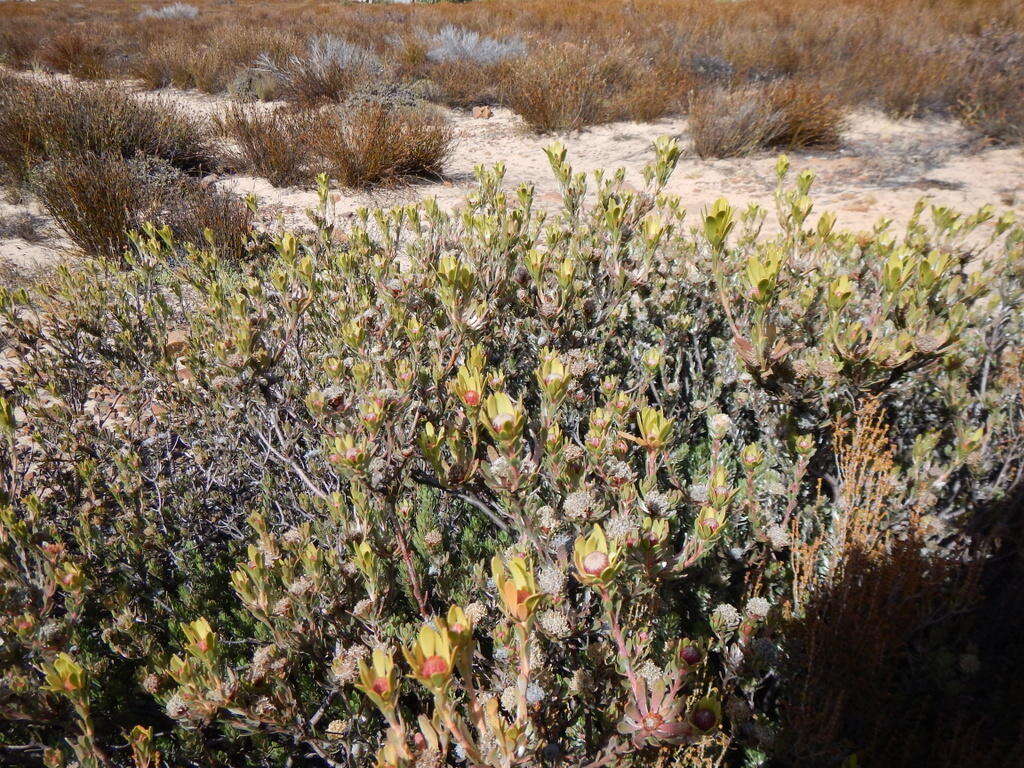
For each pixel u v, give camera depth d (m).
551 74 10.14
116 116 7.52
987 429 2.14
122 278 3.36
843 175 6.88
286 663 1.28
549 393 1.21
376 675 0.80
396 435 1.60
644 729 0.99
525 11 18.73
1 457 2.22
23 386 3.11
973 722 1.75
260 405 2.36
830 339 1.73
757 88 9.00
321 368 2.67
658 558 1.12
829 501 2.20
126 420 3.08
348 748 1.34
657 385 2.95
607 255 2.39
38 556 1.51
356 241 2.85
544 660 1.18
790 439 1.92
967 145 7.59
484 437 1.56
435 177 7.71
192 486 2.45
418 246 2.77
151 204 5.82
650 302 2.89
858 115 9.12
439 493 2.28
